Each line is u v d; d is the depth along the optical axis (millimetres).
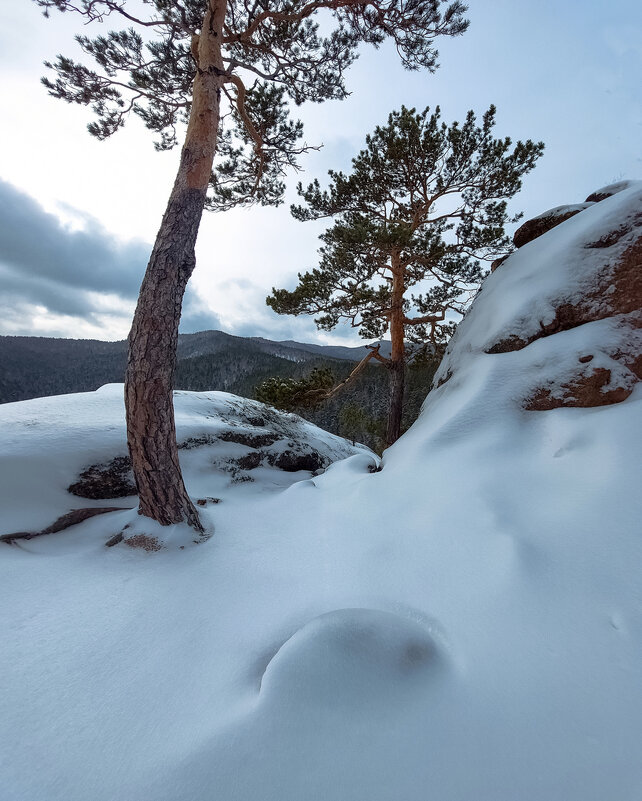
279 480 7199
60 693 2074
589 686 1708
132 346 3926
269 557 3590
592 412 3947
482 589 2463
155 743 1715
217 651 2371
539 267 5648
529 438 4062
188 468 6320
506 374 4867
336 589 2863
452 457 4164
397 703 1724
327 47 7277
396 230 8375
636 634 1923
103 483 5242
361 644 1977
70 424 5934
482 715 1639
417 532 3311
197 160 4254
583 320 4754
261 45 6680
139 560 3717
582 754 1427
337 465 6238
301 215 11312
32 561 3721
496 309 5898
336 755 1521
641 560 2338
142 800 1426
